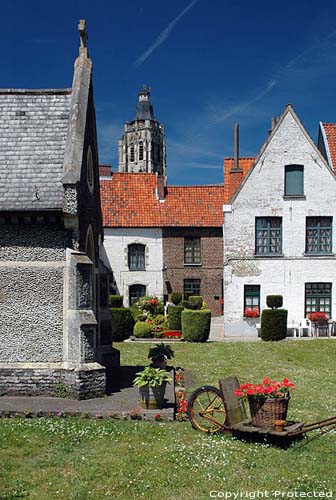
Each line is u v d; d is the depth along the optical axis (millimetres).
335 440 9516
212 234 35000
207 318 24047
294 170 26781
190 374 16094
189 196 36438
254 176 26797
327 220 26828
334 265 26672
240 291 26844
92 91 15008
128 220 34938
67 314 12172
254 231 26766
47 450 8789
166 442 9203
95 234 15523
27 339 12281
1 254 12438
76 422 10297
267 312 24688
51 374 12078
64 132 13500
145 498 7055
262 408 9148
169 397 12195
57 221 12328
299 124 26641
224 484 7500
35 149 13219
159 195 36281
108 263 34781
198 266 34969
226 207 26844
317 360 19500
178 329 26672
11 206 12094
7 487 7340
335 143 30484
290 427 9148
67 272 12250
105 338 15617
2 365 12211
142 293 35062
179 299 33375
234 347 22375
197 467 8070
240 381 15266
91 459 8375
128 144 99500
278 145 26703
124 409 10906
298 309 26797
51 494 7141
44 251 12406
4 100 14320
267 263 26797
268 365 18109
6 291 12352
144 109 98750
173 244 34969
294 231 26750
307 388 14391
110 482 7527
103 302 15930
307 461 8391
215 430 9805
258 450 8852
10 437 9312
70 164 12344
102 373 12133
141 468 8039
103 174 37312
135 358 18828
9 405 11203
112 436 9484
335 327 26500
